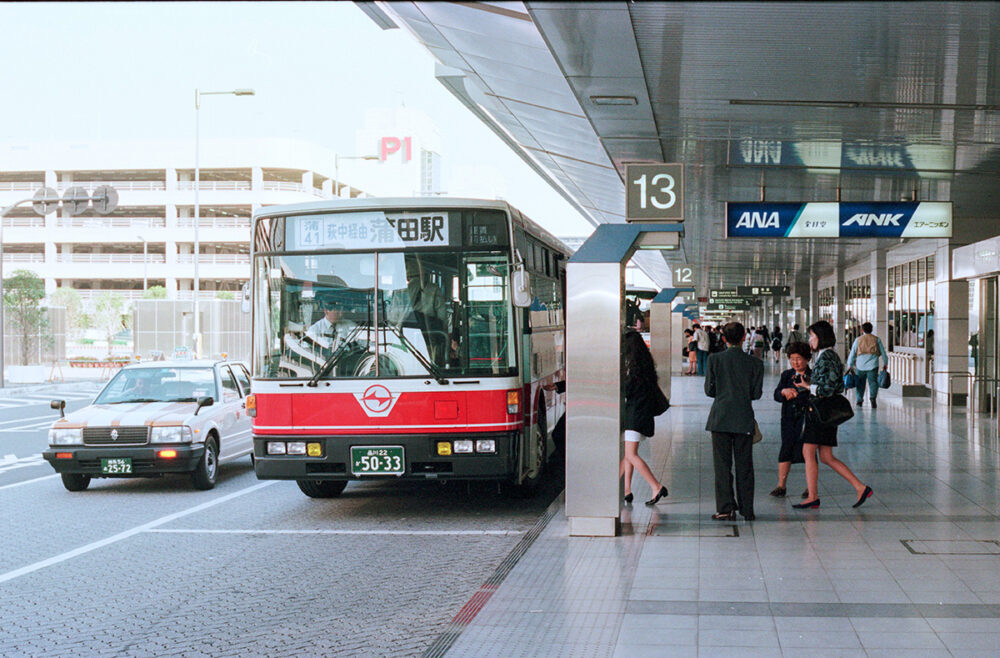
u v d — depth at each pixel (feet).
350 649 19.07
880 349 71.05
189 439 40.09
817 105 36.83
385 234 33.53
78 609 22.47
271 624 20.95
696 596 21.63
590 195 75.56
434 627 20.53
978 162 48.16
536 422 37.32
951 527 29.25
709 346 124.26
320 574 25.62
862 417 65.62
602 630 19.13
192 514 35.45
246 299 34.12
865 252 104.32
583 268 28.68
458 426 32.63
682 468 43.29
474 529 31.81
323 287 33.60
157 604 22.82
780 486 35.27
